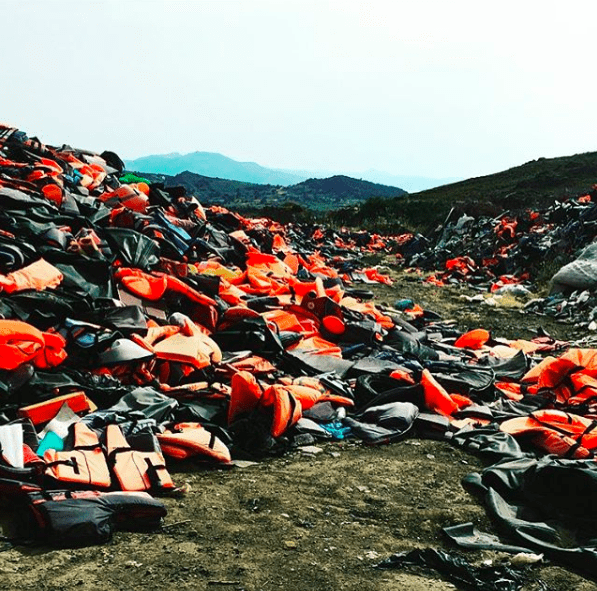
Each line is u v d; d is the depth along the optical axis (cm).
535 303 1809
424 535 504
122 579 409
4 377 611
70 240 955
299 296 1201
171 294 951
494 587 427
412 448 702
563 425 719
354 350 1033
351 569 441
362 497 566
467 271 2464
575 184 5041
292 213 5072
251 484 577
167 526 485
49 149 1536
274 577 424
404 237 3947
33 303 728
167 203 1477
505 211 3384
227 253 1423
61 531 438
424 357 1061
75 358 700
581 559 461
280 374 848
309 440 695
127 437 575
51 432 556
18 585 392
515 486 562
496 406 852
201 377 772
